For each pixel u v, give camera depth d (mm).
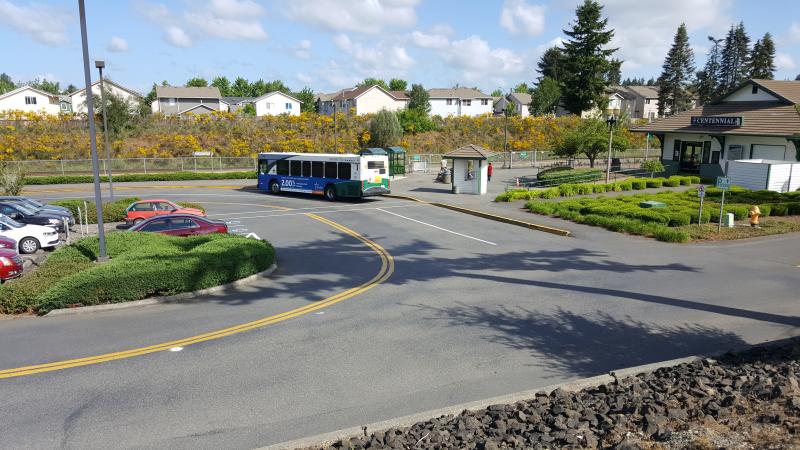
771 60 92250
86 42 15023
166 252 15117
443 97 97625
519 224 24609
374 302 13078
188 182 46094
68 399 8039
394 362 9367
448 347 10039
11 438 6941
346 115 68188
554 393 7504
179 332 11016
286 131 61406
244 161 53125
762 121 35281
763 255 17641
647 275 15312
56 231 20953
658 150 63531
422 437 6336
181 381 8656
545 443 5965
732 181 32469
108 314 12375
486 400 7469
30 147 50625
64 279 12836
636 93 104438
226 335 10805
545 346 10047
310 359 9523
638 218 23266
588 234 21859
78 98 89062
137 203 24953
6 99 80062
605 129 44344
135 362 9445
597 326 11102
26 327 11508
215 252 14859
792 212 24703
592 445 5871
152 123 60000
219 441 6859
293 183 36781
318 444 6422
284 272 16562
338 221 26672
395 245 20672
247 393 8211
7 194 31844
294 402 7922
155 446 6742
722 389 7207
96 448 6703
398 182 43531
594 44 71375
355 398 8039
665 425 6223
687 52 92875
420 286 14586
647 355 9547
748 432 5871
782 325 10953
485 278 15352
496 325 11250
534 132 67438
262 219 27422
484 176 35000
